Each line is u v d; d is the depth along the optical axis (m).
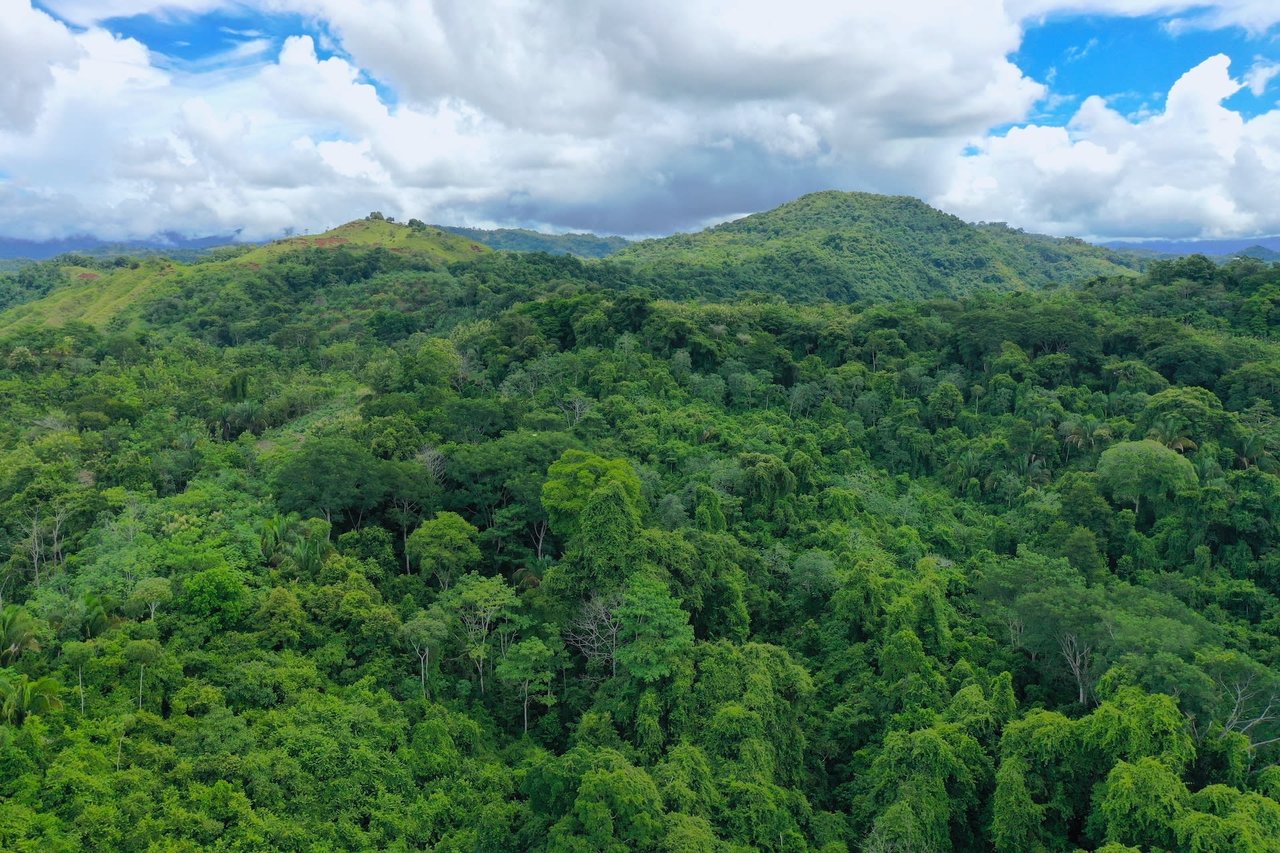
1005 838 42.38
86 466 81.69
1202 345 109.25
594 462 71.00
